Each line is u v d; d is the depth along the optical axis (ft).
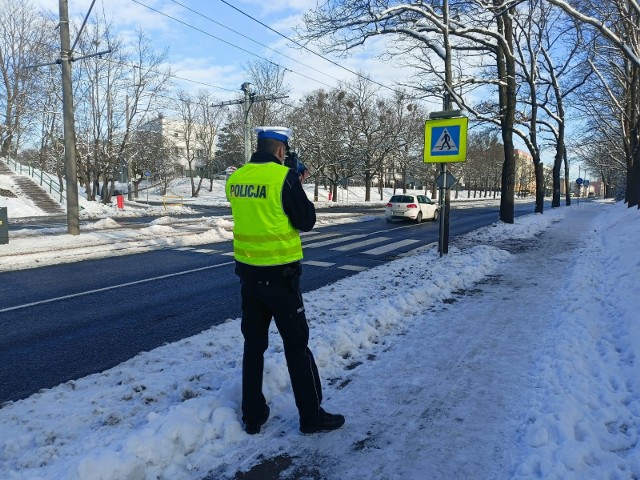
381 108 163.63
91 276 30.25
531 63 76.38
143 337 18.47
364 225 69.05
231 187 10.45
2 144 123.75
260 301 10.41
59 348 17.20
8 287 27.04
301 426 10.47
